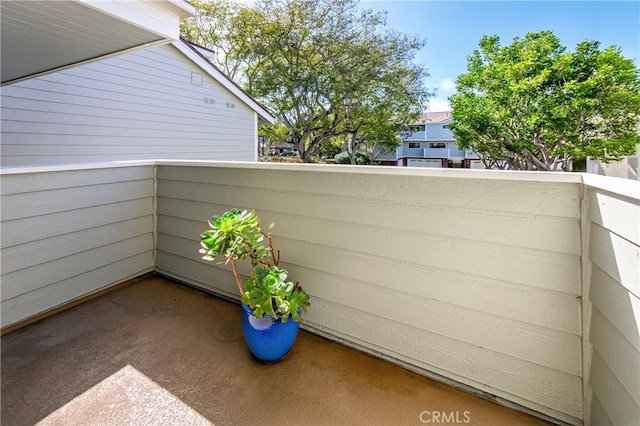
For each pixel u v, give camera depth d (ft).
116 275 9.07
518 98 42.22
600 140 38.83
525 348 4.75
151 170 9.72
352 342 6.41
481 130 45.52
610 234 3.55
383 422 4.66
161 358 6.02
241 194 7.80
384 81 51.21
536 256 4.57
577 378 4.39
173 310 7.84
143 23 6.93
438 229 5.31
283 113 51.88
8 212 6.86
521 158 45.37
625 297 3.25
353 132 55.98
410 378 5.57
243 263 8.01
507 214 4.72
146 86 20.34
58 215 7.72
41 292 7.48
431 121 86.48
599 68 38.11
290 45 50.16
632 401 3.16
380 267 5.95
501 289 4.86
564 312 4.42
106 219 8.72
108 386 5.27
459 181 5.05
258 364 5.88
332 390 5.27
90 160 17.43
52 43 8.35
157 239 9.92
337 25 49.60
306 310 6.73
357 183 6.05
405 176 5.52
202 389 5.24
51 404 4.87
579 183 4.18
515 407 4.87
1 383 5.31
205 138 24.84
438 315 5.43
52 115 15.80
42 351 6.18
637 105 36.68
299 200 6.85
